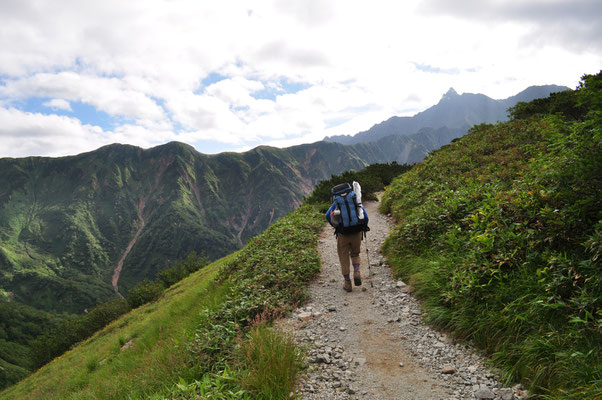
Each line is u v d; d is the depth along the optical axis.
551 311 3.33
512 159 10.05
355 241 6.21
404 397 3.22
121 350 10.94
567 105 13.24
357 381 3.57
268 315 5.36
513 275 4.00
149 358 5.18
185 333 5.37
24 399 14.05
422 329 4.46
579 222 3.83
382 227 10.87
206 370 4.02
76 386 8.83
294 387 3.51
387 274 6.80
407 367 3.72
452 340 4.04
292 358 3.76
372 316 5.15
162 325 8.82
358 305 5.64
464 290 4.21
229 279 8.78
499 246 4.50
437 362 3.71
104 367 9.30
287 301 6.07
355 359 4.02
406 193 12.29
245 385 3.32
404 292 5.73
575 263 3.44
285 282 6.88
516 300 3.58
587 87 3.82
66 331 47.00
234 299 6.29
